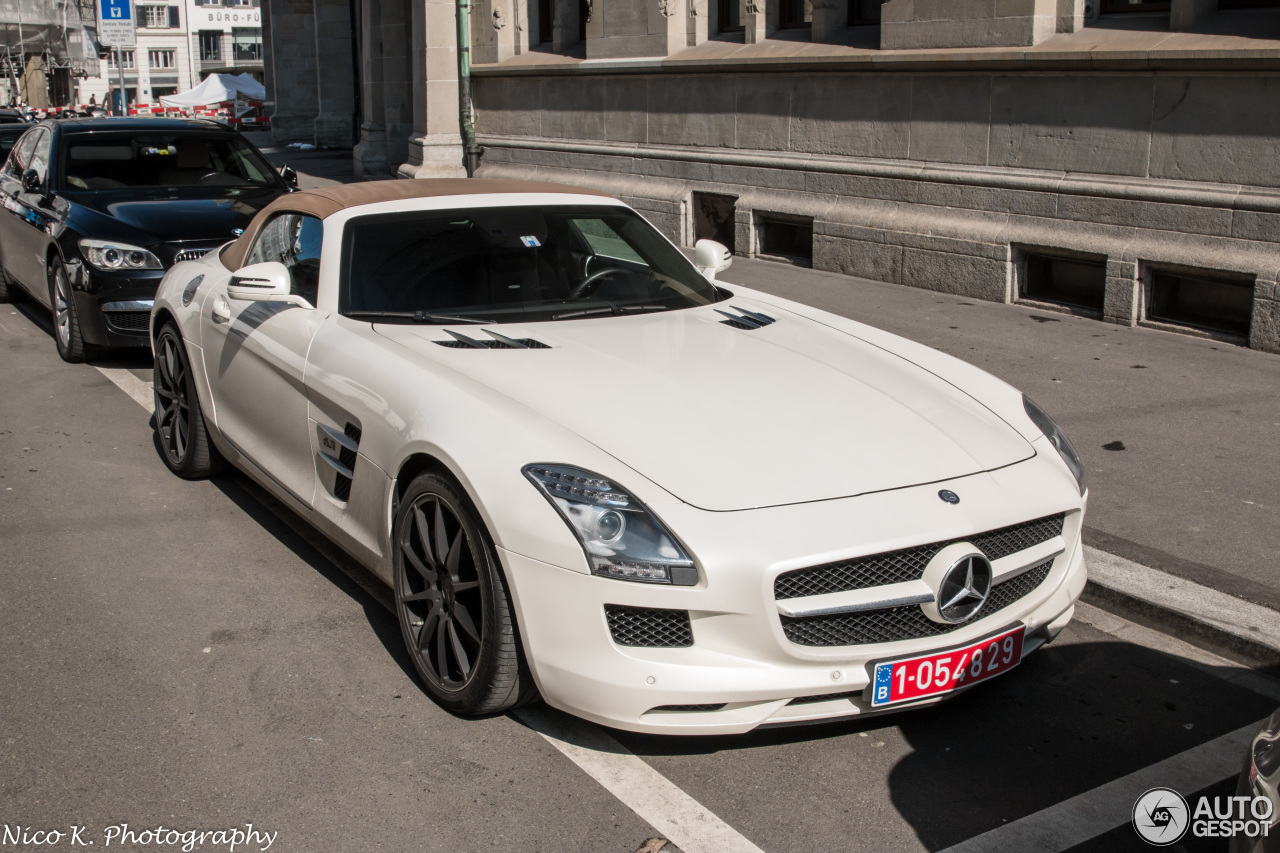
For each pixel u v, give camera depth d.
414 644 3.44
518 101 14.29
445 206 4.52
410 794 2.92
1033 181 8.45
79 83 72.50
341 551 4.51
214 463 5.20
